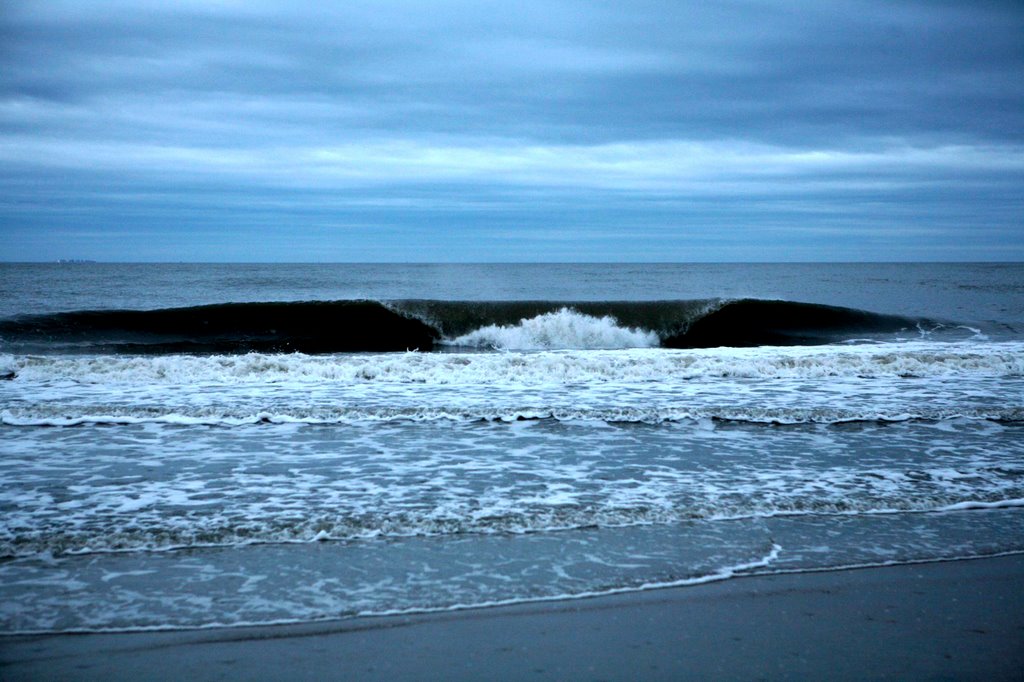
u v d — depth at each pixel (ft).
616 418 29.04
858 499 19.79
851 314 75.36
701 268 330.34
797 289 140.97
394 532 17.19
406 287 124.47
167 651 11.98
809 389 35.32
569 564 15.57
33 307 88.38
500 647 12.27
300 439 25.85
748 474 22.08
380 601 13.83
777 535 17.35
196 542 16.46
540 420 28.94
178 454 23.79
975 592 14.60
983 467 23.07
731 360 41.37
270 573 14.97
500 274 195.83
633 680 11.30
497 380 37.24
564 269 286.87
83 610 13.33
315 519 17.76
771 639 12.64
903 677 11.48
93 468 22.12
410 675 11.38
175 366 37.70
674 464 23.07
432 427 27.73
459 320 68.28
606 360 40.45
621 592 14.37
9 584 14.29
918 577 15.25
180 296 108.37
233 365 37.86
